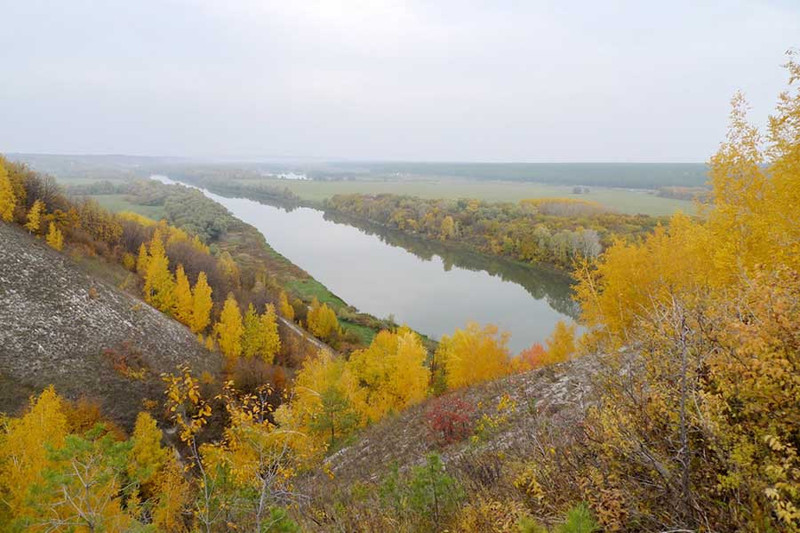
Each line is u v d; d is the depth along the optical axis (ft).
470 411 42.83
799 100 29.60
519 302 229.25
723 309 11.48
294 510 22.00
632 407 11.32
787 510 7.07
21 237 152.56
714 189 37.22
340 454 50.72
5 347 107.86
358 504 20.75
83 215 219.20
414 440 42.45
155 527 20.42
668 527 8.87
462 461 23.18
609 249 54.03
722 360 10.19
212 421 101.55
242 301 211.00
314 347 184.75
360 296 250.78
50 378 107.45
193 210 442.91
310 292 257.34
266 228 475.72
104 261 193.47
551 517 11.47
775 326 9.46
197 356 152.87
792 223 27.50
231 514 20.89
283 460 27.35
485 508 13.61
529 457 16.78
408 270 306.14
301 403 57.41
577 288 52.75
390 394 99.76
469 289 257.75
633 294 46.24
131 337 138.72
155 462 59.00
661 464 9.47
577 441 13.51
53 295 133.18
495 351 86.28
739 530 7.75
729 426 9.38
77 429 87.92
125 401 112.16
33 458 48.21
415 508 17.16
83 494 20.68
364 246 386.32
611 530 9.54
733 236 33.76
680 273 44.60
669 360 11.37
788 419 8.40
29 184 207.41
